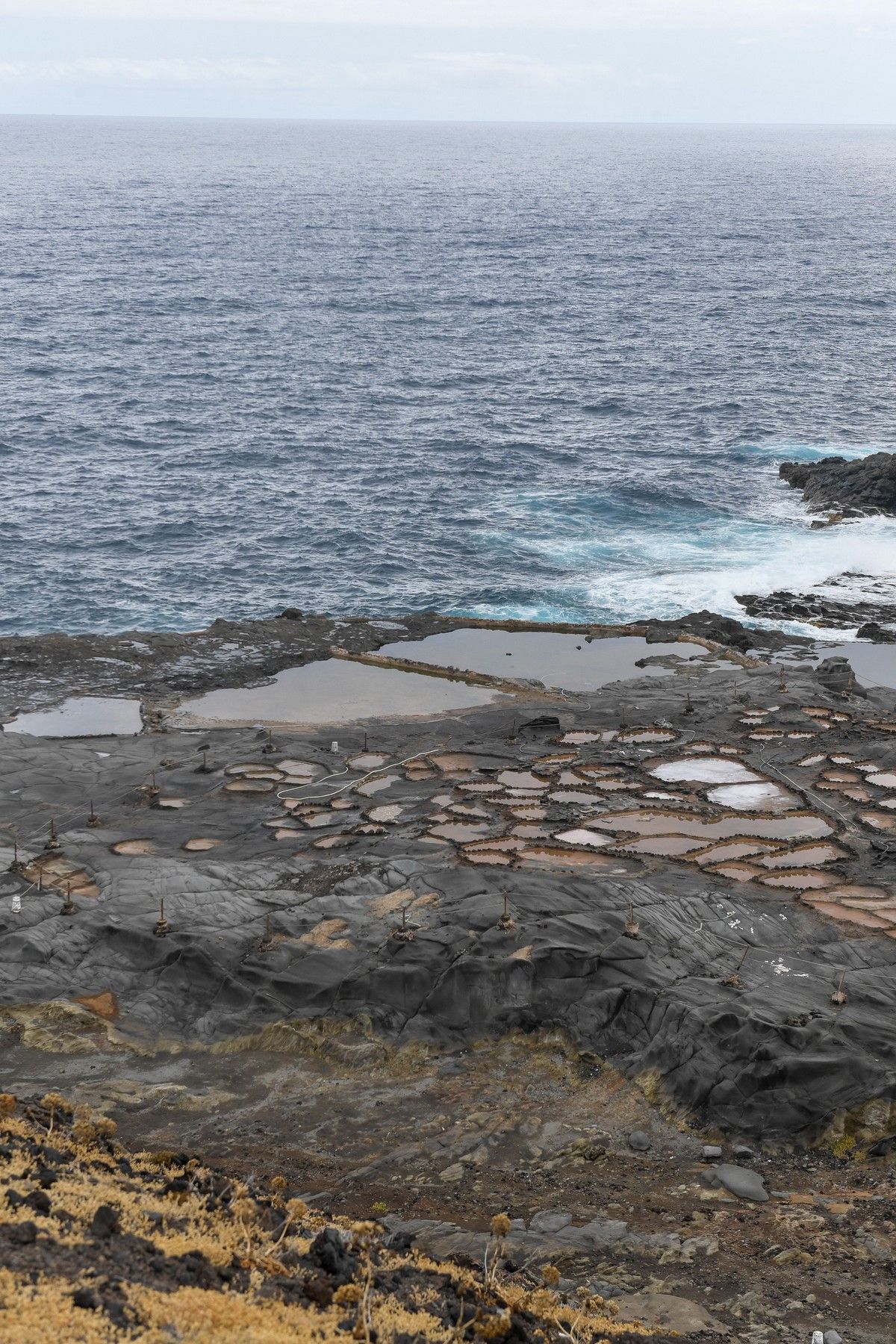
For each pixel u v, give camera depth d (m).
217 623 73.94
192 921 39.94
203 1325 16.25
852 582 83.38
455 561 87.50
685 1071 33.53
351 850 44.97
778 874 43.41
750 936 39.25
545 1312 20.39
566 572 85.62
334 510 97.38
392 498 100.25
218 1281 18.06
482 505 98.81
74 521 93.62
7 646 69.00
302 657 69.38
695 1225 27.53
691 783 51.06
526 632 74.25
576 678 67.25
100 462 107.81
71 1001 36.94
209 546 89.81
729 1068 33.34
